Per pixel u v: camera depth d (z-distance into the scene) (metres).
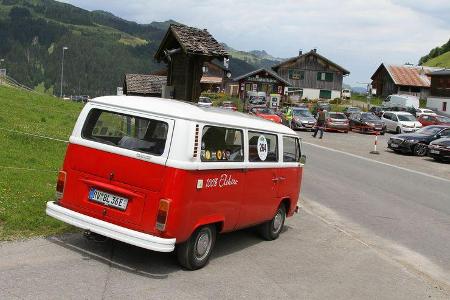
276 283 6.95
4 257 6.46
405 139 30.38
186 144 6.45
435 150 27.80
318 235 10.11
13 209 7.99
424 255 9.68
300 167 9.77
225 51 16.97
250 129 7.84
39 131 16.30
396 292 7.25
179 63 17.36
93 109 7.05
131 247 7.54
